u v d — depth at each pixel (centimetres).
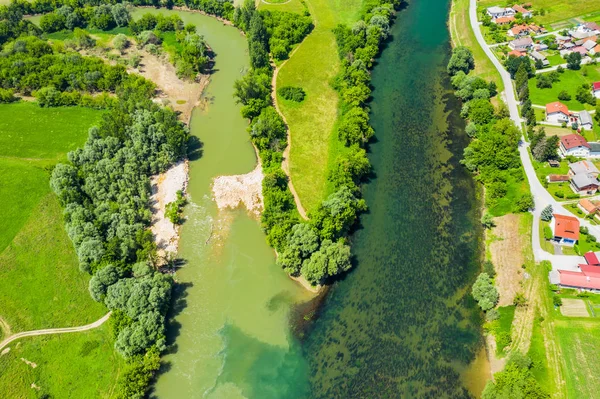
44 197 13912
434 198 13800
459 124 16200
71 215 12569
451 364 10169
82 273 12094
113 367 10281
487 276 11369
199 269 12569
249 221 13700
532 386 8862
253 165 15438
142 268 11444
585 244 11825
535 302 10769
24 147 15688
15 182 14288
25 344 10619
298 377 10256
